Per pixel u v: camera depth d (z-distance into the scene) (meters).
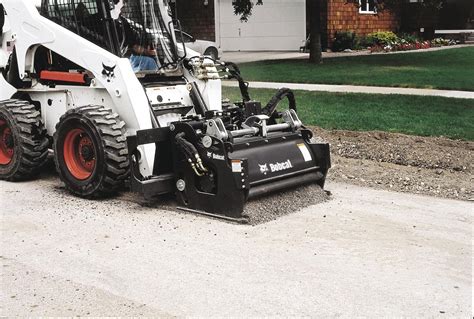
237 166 6.39
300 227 6.34
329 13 27.03
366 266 5.32
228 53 28.08
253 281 5.03
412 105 13.17
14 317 4.47
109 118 7.17
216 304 4.64
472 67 19.64
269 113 7.76
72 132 7.44
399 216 6.72
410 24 30.05
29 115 8.09
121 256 5.60
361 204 7.18
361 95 14.66
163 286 4.96
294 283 4.99
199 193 6.77
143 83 7.78
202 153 6.65
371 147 9.84
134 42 7.96
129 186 7.30
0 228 6.38
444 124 11.22
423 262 5.41
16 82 8.60
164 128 6.89
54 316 4.48
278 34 28.45
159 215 6.79
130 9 7.95
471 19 29.78
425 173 8.54
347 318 4.40
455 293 4.80
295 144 7.33
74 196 7.55
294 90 15.77
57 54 8.16
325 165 7.41
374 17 28.83
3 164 8.34
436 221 6.55
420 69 19.33
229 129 7.21
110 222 6.55
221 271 5.23
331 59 23.33
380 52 26.02
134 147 6.80
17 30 8.27
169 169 7.08
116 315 4.49
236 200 6.48
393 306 4.58
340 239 5.98
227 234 6.14
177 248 5.78
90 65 7.49
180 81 8.10
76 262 5.47
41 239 6.06
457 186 7.89
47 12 8.11
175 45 8.23
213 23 29.52
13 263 5.46
